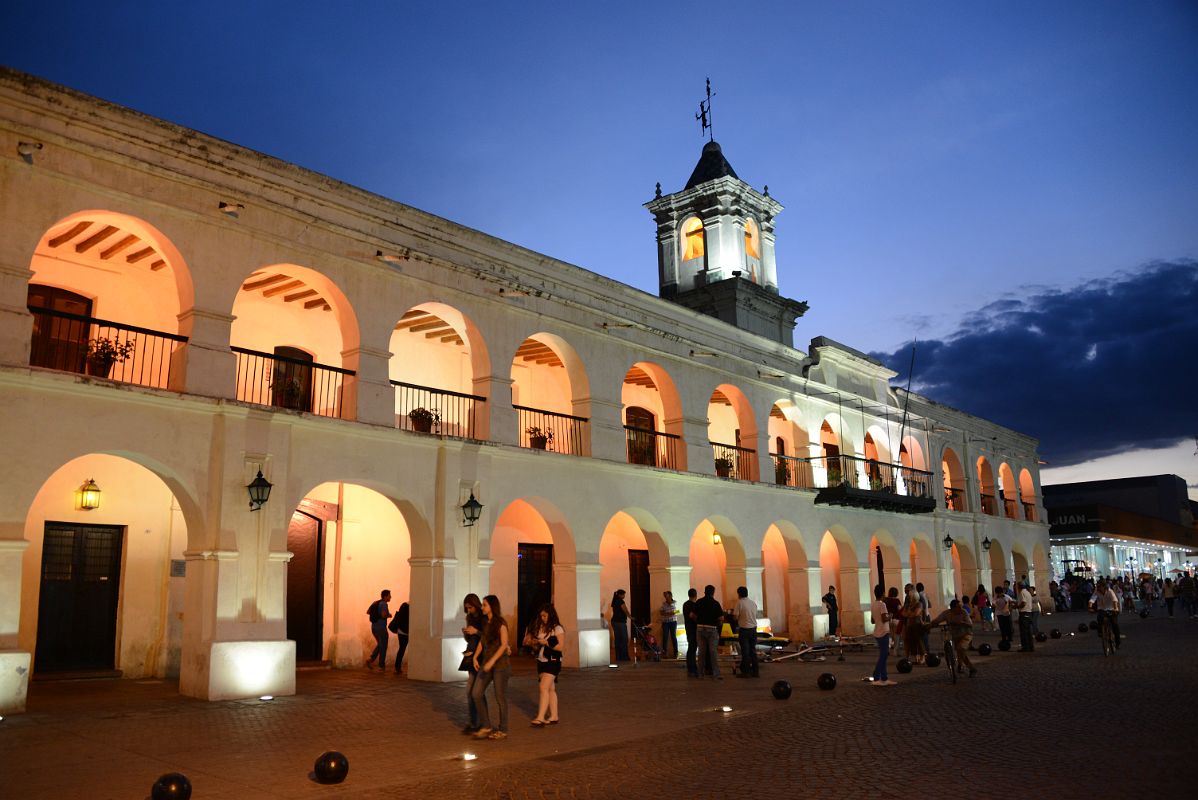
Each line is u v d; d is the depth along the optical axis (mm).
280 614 13742
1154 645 20719
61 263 14867
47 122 12188
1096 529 48062
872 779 7695
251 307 17234
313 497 18344
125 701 12508
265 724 10836
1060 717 10750
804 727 10594
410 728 10719
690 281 28641
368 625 18562
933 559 32219
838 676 16312
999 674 15773
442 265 17031
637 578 25062
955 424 36188
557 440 22281
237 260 14109
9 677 11094
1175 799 6797
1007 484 41562
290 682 13555
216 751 9172
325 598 18266
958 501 35594
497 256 18203
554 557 18969
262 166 14531
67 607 14688
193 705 12227
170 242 13367
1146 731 9625
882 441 31047
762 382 24969
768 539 29875
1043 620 34500
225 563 13180
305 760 8812
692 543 26609
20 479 11500
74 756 8836
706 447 22531
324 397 18016
